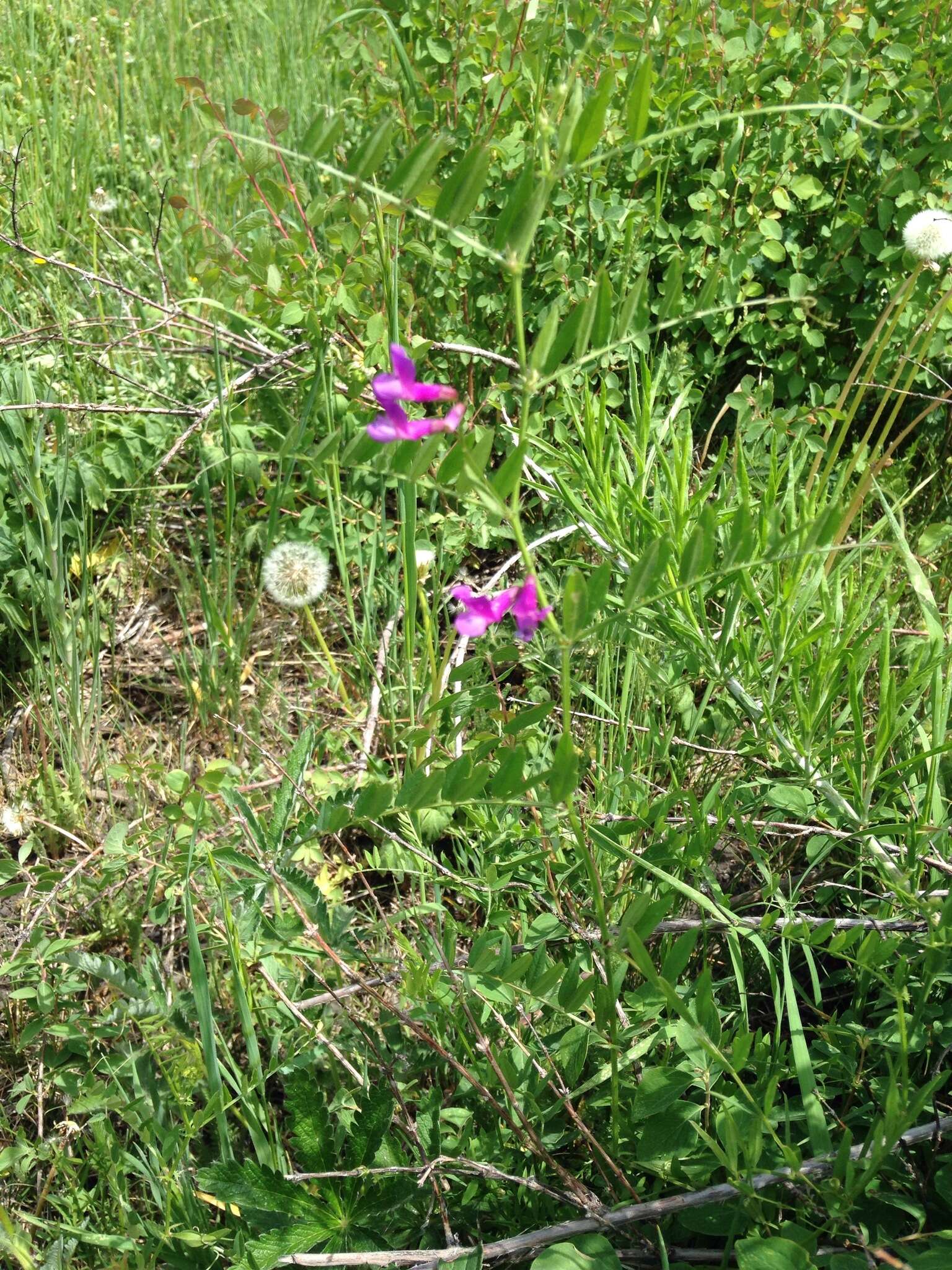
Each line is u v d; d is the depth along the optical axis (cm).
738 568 48
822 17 96
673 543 60
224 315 104
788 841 72
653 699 78
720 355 97
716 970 67
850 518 66
